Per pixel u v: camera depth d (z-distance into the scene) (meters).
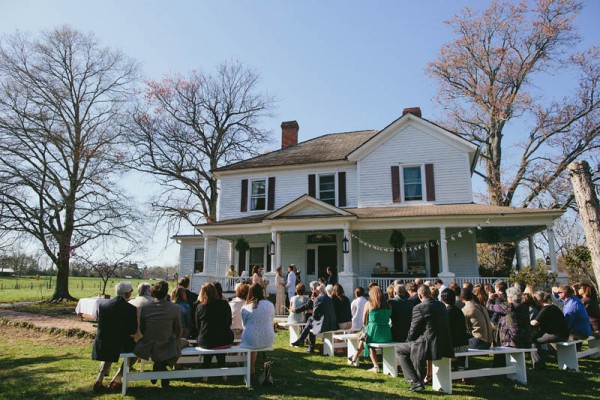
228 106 32.81
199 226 19.09
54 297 23.58
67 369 7.59
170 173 29.77
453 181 18.44
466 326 7.57
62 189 23.64
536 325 8.36
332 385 6.64
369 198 19.34
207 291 6.91
